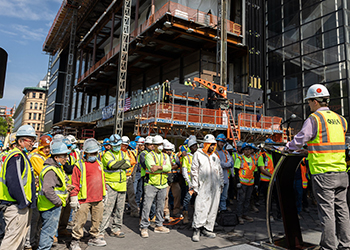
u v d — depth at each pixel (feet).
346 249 9.48
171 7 62.23
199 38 68.49
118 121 60.18
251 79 75.77
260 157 21.30
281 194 11.41
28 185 10.19
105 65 92.07
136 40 72.38
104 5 110.93
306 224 18.43
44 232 11.14
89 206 13.28
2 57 10.18
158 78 90.33
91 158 13.44
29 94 234.38
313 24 67.46
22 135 10.41
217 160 16.46
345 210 9.68
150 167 15.66
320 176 9.61
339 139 9.77
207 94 62.75
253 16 79.05
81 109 138.92
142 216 15.57
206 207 15.17
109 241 14.60
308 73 67.41
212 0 71.82
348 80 58.65
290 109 70.64
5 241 9.52
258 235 15.78
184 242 14.43
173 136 53.72
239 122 56.39
